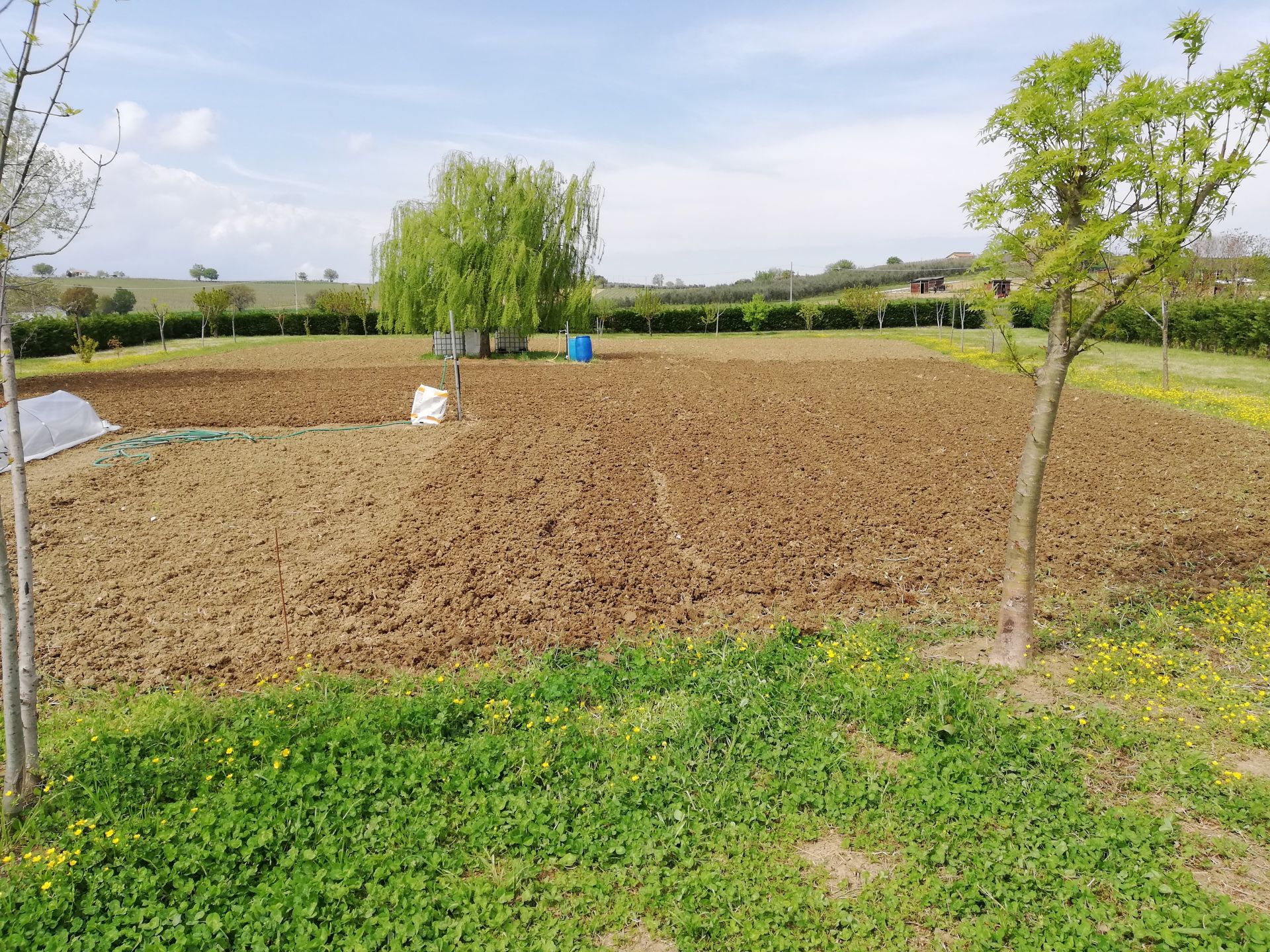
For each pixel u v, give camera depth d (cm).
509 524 1032
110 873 411
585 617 775
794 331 5653
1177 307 3253
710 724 559
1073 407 1959
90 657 693
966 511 1105
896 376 2644
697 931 376
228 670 675
